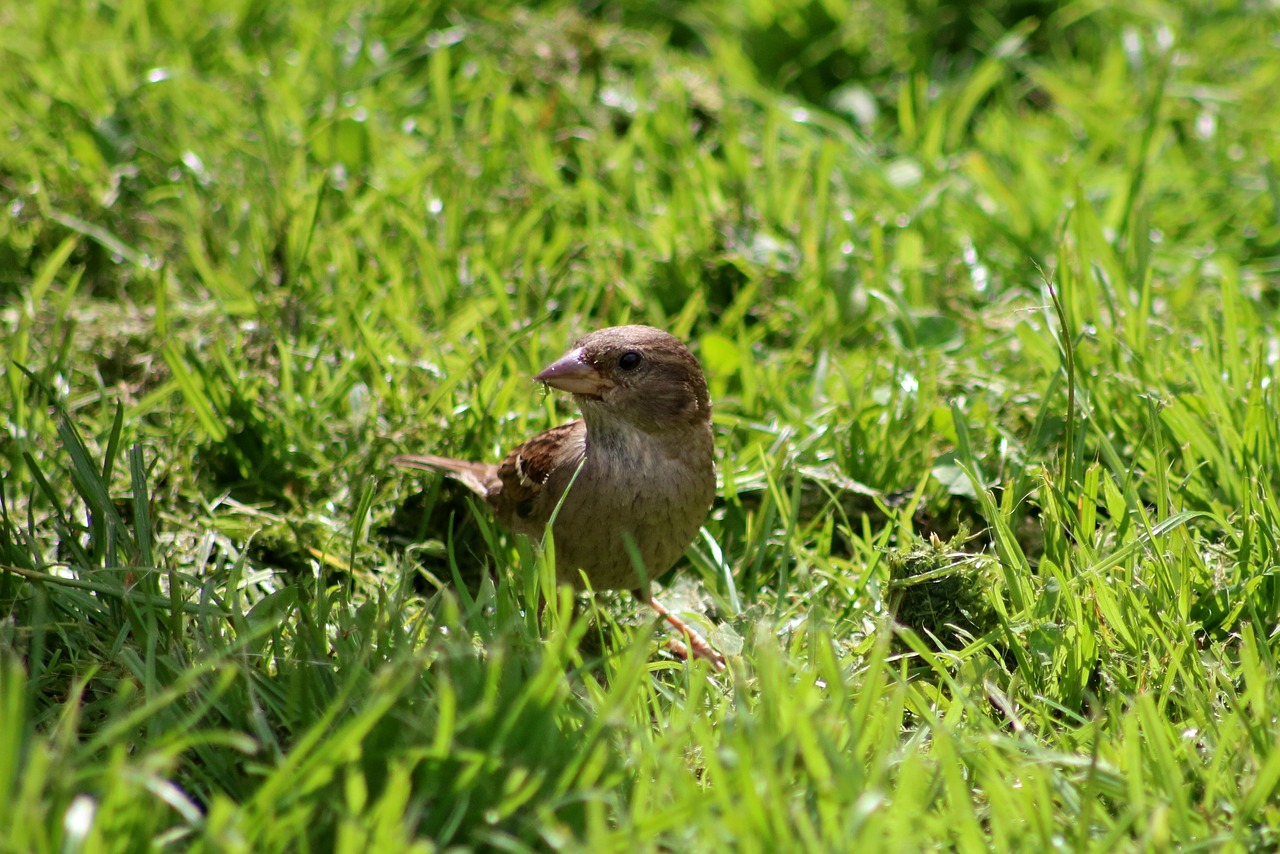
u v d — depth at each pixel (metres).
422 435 9.48
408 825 5.05
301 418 9.73
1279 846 5.59
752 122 13.92
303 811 5.10
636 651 5.80
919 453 9.41
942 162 13.27
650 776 5.73
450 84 14.08
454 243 11.48
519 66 13.99
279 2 14.77
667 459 8.06
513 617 6.65
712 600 8.65
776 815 5.06
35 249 11.69
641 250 11.76
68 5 14.41
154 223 11.96
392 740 5.60
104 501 7.56
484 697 5.54
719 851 5.01
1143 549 7.58
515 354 10.28
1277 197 11.99
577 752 5.66
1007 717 6.80
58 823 4.84
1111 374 9.32
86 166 12.23
